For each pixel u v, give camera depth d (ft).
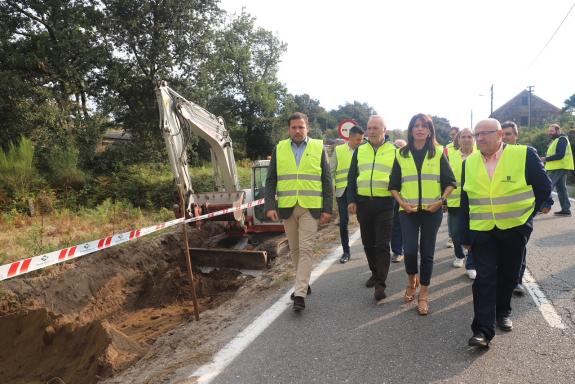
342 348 12.09
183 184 25.25
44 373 14.90
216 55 71.00
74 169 51.11
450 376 10.39
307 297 16.62
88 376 13.19
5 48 59.88
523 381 10.06
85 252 13.41
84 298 21.21
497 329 12.94
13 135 54.90
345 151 22.22
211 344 12.84
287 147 15.80
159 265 24.90
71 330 16.24
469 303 15.23
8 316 17.94
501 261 12.55
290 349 12.17
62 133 57.21
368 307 15.23
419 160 14.56
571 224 28.66
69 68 58.18
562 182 32.17
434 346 12.00
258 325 14.03
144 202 49.90
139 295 22.67
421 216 14.69
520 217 11.75
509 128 18.43
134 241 27.94
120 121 68.74
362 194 16.33
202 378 10.77
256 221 32.30
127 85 64.90
